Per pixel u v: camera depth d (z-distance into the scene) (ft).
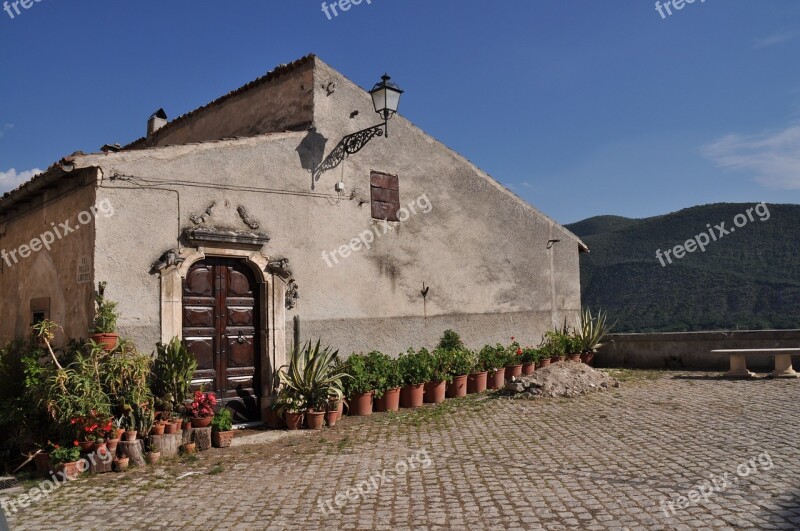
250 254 30.37
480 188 45.32
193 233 27.99
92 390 22.34
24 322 32.24
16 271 33.83
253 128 37.93
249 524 16.35
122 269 26.16
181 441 24.44
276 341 31.04
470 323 43.27
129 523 16.78
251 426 29.58
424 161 40.96
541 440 24.52
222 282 29.91
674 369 46.60
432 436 26.25
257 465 22.61
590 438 24.43
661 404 31.07
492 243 45.83
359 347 35.42
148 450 23.48
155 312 26.99
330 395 29.91
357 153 36.35
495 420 29.17
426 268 40.34
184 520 16.88
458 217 43.19
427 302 40.16
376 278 36.91
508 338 46.39
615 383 37.60
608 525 15.01
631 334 49.83
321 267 33.71
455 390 37.29
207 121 42.70
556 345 47.24
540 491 17.90
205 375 28.86
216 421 25.67
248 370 30.53
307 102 34.22
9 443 23.84
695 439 23.31
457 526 15.44
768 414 27.17
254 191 30.89
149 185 27.22
